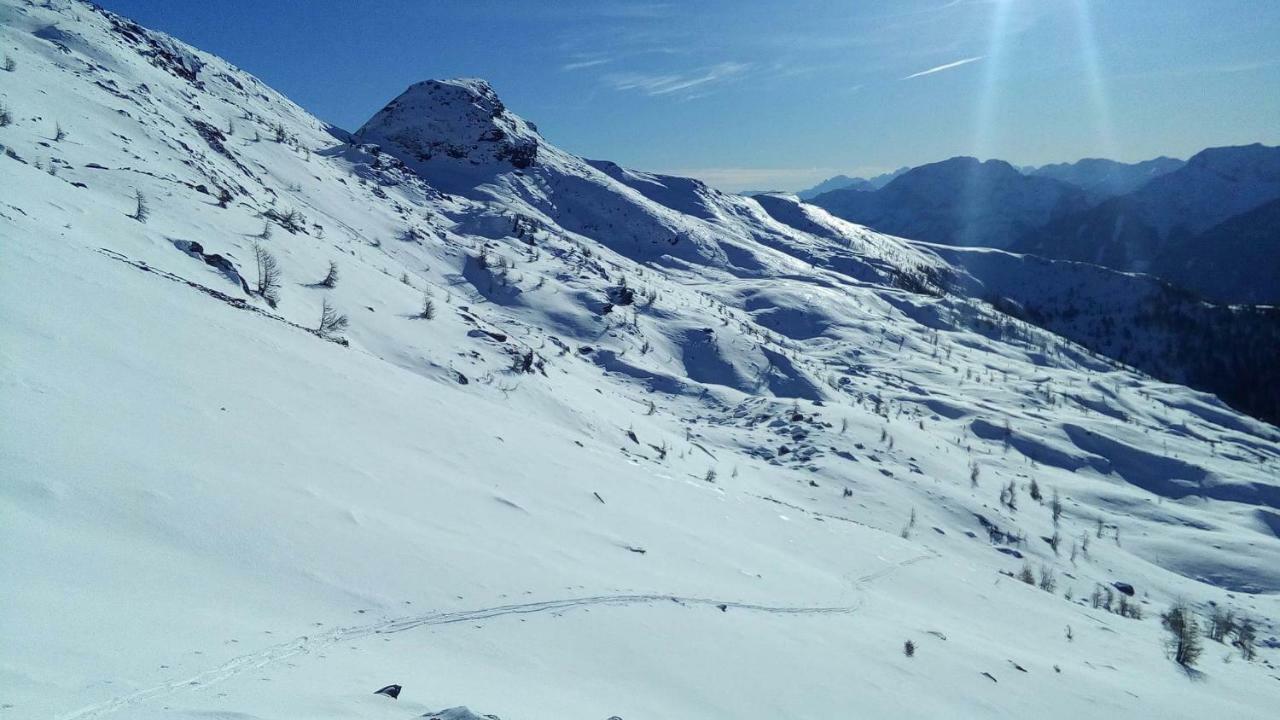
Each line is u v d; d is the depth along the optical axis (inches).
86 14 4564.5
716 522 1208.8
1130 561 2834.6
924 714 678.5
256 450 656.4
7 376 546.9
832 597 989.2
